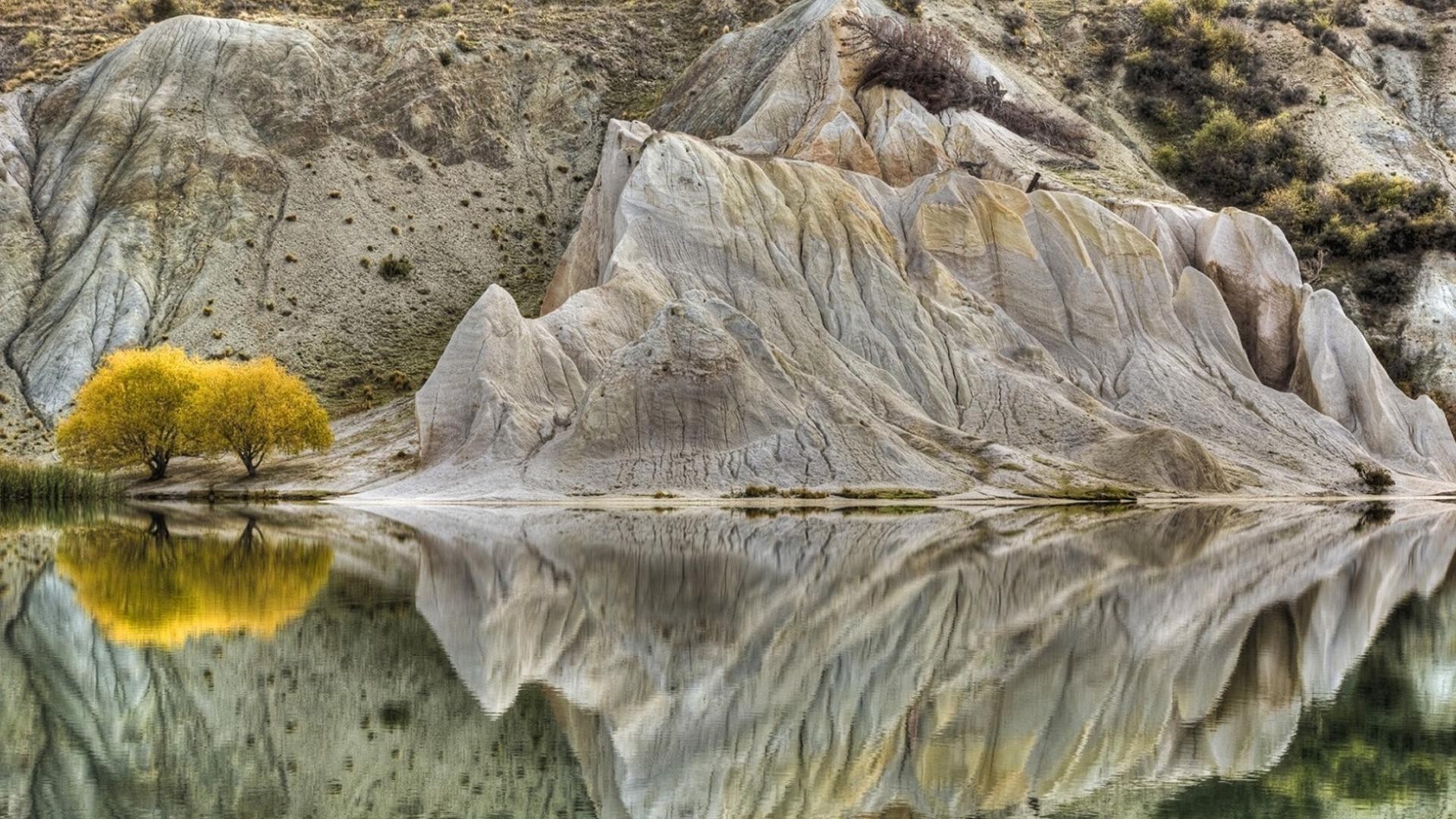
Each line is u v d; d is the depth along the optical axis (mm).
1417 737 20531
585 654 25391
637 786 17062
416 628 27875
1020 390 77688
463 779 17266
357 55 115125
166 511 62125
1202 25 127625
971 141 98500
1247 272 90062
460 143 110125
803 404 71812
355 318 93000
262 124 106062
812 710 21172
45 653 25094
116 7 126188
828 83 102938
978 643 26812
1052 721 20812
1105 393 81812
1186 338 85812
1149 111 120750
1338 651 27172
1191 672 24703
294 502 67250
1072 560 40656
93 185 99000
